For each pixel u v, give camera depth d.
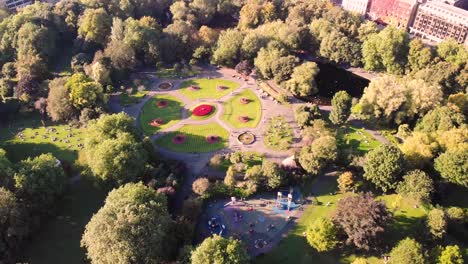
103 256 132.62
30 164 167.25
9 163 169.25
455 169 171.50
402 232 161.75
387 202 174.88
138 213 140.25
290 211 171.75
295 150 196.38
